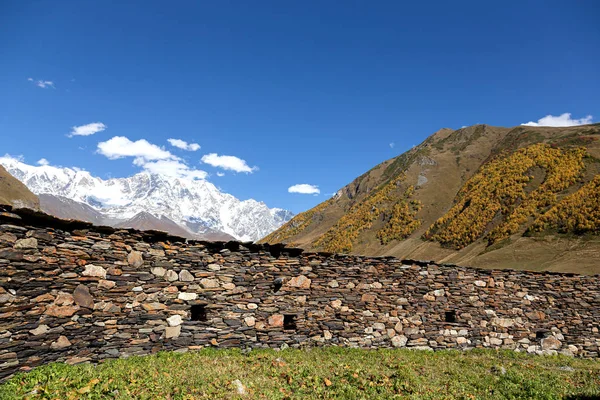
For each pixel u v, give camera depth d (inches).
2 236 349.7
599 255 2657.5
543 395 391.5
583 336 688.4
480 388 415.2
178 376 355.6
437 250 4658.0
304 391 359.3
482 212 4630.9
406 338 602.9
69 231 405.4
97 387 311.4
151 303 458.0
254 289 531.2
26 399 281.0
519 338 662.5
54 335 376.8
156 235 473.1
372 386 379.2
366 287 596.4
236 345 505.4
